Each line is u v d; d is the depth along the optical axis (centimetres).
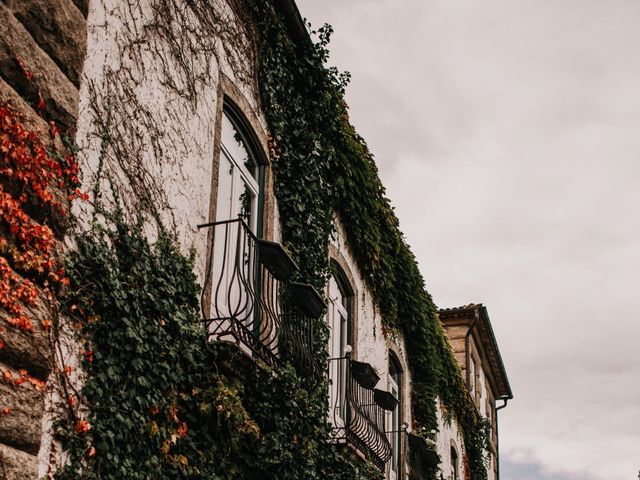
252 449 803
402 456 1529
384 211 1416
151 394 652
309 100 1107
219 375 747
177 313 704
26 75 549
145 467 632
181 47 799
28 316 519
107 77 670
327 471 1002
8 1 547
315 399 955
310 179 1060
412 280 1584
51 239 551
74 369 579
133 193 683
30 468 503
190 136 790
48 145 562
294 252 1013
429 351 1686
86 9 623
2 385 490
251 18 982
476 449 2242
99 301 609
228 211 890
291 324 924
